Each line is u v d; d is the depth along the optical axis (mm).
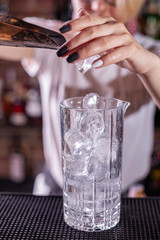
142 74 665
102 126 487
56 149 1024
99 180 494
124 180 1028
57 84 1002
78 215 510
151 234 504
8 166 1872
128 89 971
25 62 1054
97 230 511
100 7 855
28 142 1794
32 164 1838
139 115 992
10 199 600
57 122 1004
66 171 510
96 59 536
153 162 1331
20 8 1572
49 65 1006
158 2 1292
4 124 1655
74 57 510
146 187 1310
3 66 1661
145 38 979
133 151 1013
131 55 559
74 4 895
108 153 491
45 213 558
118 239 493
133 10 862
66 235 501
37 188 1084
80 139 481
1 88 1659
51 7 1561
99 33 516
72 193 508
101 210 507
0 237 494
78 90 987
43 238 493
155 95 703
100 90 981
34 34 505
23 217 544
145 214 557
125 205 584
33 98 1623
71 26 521
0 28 499
